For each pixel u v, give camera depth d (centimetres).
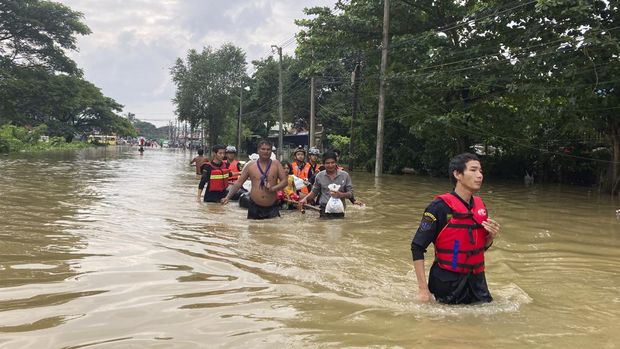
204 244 575
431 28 2136
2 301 353
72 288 389
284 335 303
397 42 2181
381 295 392
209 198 1009
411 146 2431
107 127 8175
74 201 950
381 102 2148
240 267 470
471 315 347
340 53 2408
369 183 1723
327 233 675
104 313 335
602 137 1691
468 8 2022
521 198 1247
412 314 346
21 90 4562
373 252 556
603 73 1265
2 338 288
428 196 1239
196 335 301
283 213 872
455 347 288
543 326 328
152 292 385
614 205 1098
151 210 862
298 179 978
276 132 6950
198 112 5841
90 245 546
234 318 332
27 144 4691
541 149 1809
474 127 1934
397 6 2172
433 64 1889
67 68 5256
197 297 375
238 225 729
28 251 508
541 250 596
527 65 1440
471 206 377
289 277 440
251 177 806
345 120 2806
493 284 439
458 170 375
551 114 1456
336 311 351
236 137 5869
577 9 1205
